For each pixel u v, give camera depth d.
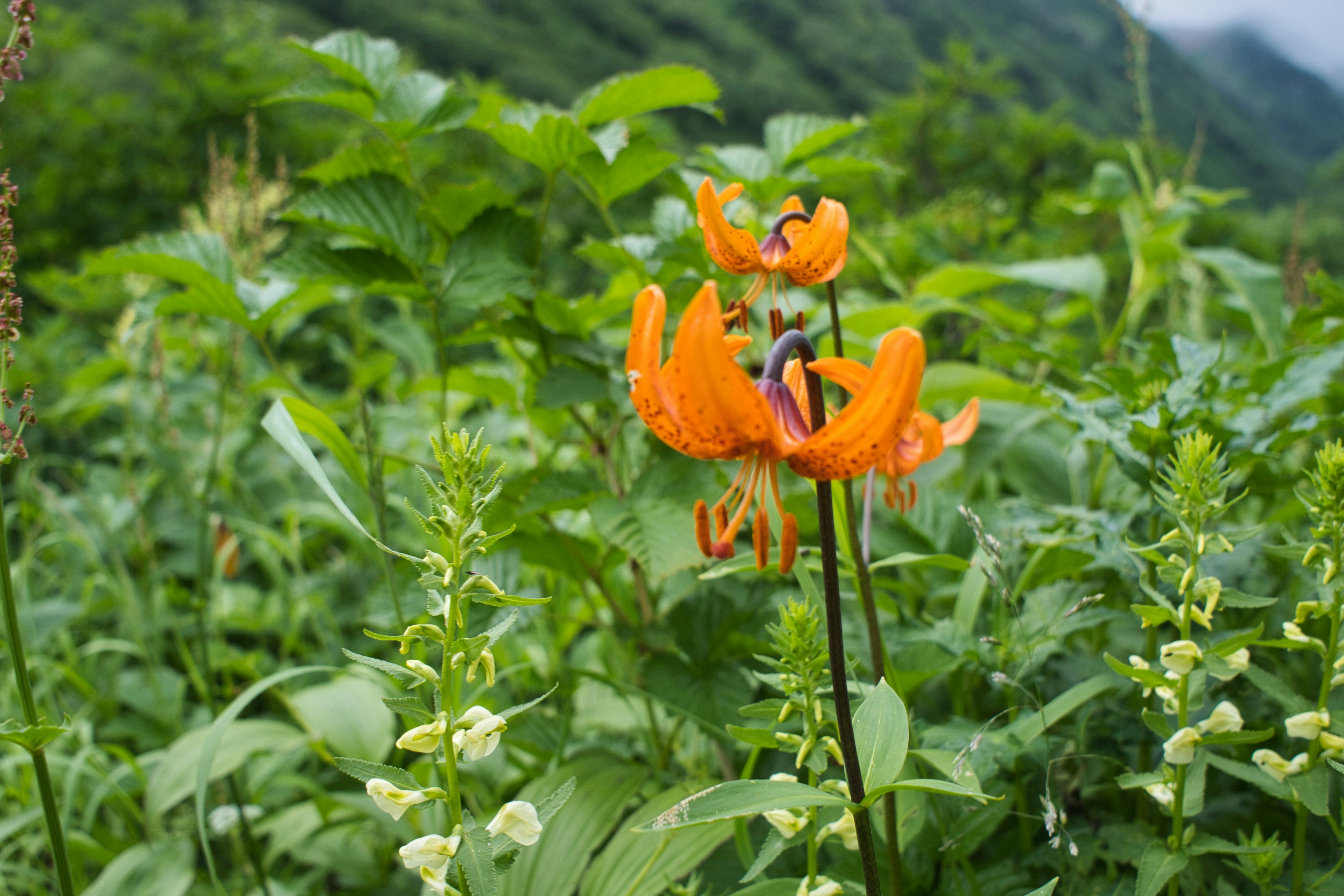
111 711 2.70
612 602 2.06
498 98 1.97
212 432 3.54
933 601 2.20
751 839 1.71
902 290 3.51
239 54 6.56
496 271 1.88
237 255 2.76
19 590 2.87
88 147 6.52
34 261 6.45
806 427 0.94
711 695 1.80
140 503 2.83
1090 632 1.98
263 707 2.84
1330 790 1.42
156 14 6.89
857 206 5.94
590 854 1.63
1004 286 4.62
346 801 1.98
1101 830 1.49
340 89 1.90
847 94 42.03
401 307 3.94
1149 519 1.73
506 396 2.42
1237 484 1.99
